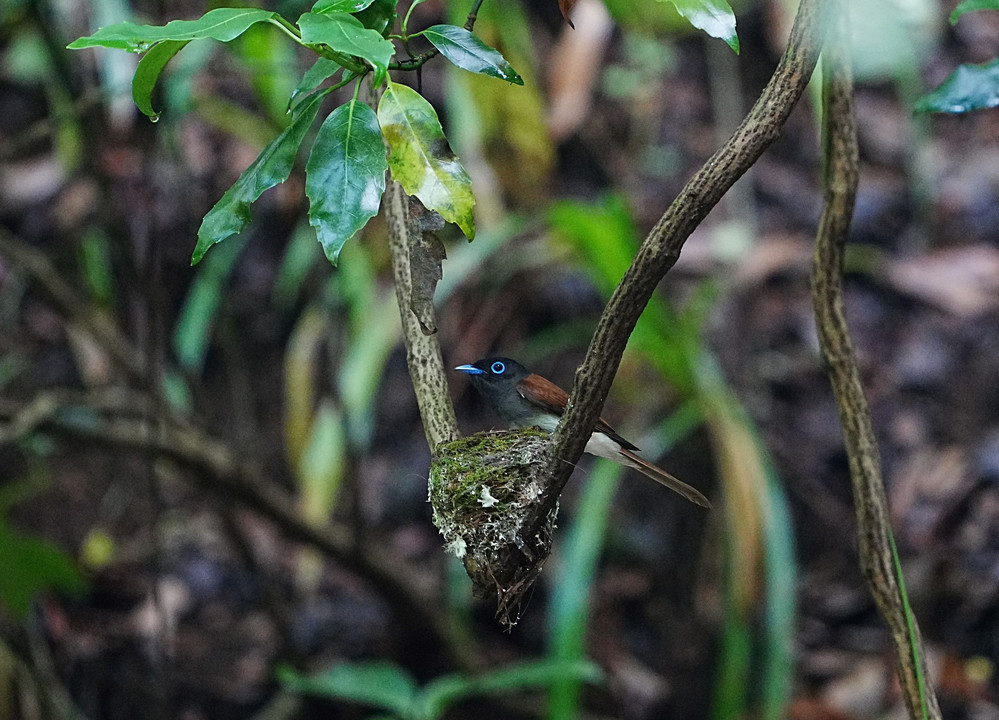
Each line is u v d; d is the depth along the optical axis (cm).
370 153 277
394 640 955
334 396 840
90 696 937
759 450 779
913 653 393
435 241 320
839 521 993
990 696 870
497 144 886
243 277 1066
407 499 1020
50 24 807
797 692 899
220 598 995
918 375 1032
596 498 772
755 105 289
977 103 355
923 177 1095
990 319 1041
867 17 925
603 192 1077
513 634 980
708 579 930
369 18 294
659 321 723
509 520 354
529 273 1016
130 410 788
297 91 324
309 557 969
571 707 695
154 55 287
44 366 1048
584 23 965
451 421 373
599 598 963
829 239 397
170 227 980
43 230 1037
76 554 986
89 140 804
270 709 909
